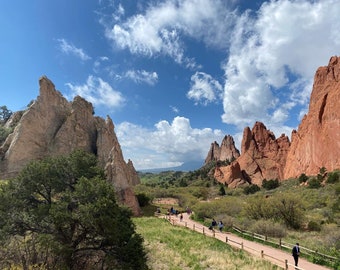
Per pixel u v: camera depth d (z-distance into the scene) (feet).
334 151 310.45
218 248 88.48
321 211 158.71
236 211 160.66
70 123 210.18
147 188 304.71
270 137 600.39
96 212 56.59
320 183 261.65
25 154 180.45
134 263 57.26
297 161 388.57
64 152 196.85
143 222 147.13
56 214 54.39
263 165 551.59
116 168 184.14
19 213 58.13
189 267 70.74
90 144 220.23
